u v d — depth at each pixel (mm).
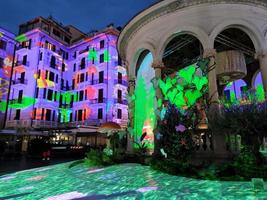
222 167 6289
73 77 38625
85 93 36188
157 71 10172
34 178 8258
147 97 12547
